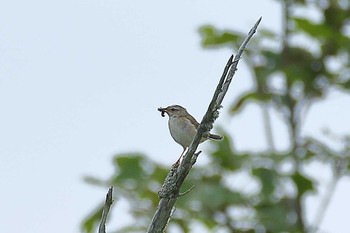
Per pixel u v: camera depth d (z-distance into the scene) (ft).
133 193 55.26
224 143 58.90
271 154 58.70
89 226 54.90
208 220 56.85
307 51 61.41
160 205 32.63
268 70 60.64
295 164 59.00
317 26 60.23
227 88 31.71
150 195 55.11
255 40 60.70
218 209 56.80
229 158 58.39
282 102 60.85
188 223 56.65
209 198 56.49
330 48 61.16
